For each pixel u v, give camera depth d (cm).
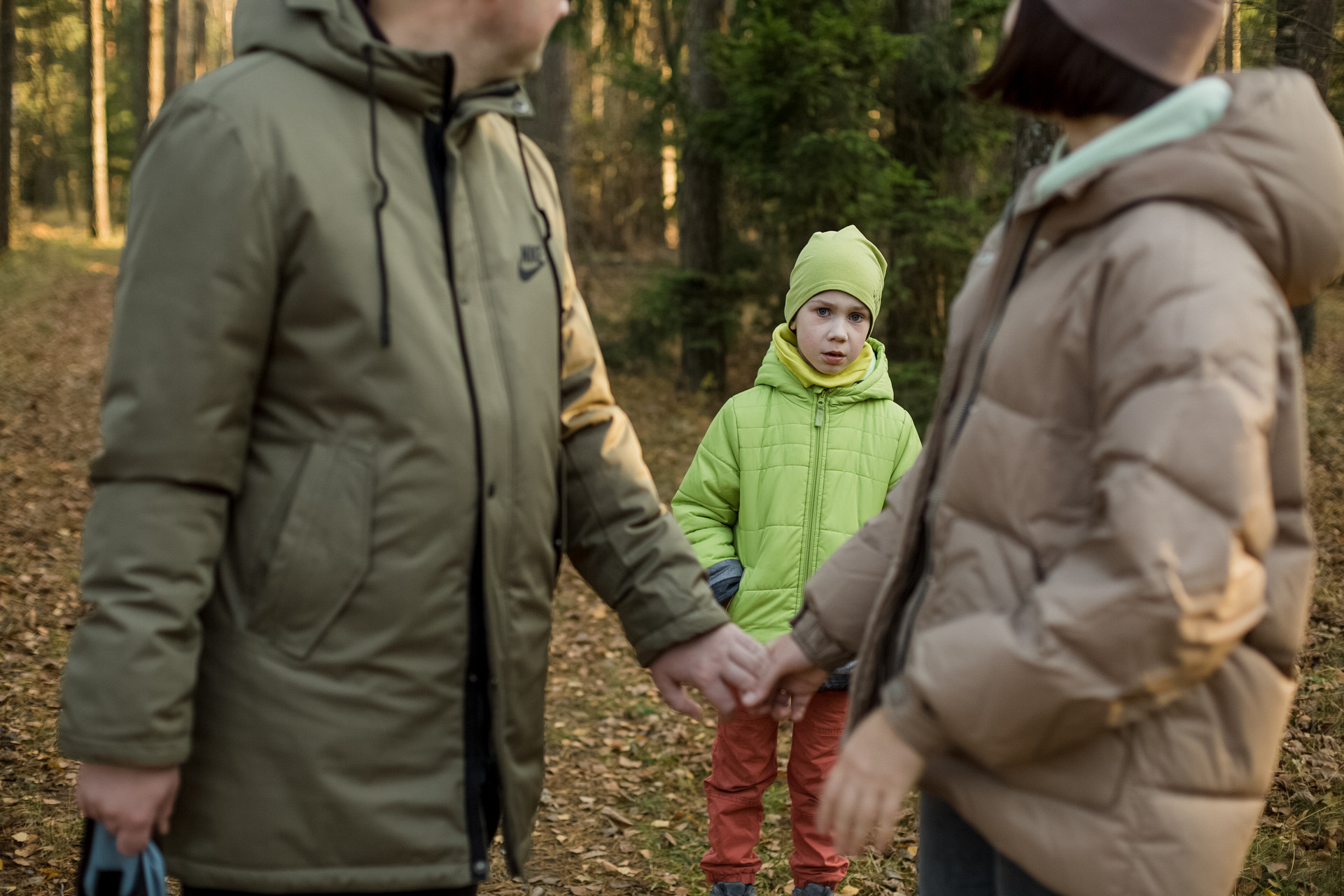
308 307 142
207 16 4534
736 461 282
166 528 135
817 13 896
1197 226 120
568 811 379
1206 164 121
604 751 431
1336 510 678
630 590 183
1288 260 125
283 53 146
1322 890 276
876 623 150
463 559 151
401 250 146
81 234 3095
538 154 180
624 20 1306
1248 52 458
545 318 165
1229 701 127
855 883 316
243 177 136
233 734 144
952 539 136
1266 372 116
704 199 1195
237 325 137
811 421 276
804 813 271
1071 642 113
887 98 979
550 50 1527
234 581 145
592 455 183
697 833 364
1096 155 127
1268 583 126
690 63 1206
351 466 143
